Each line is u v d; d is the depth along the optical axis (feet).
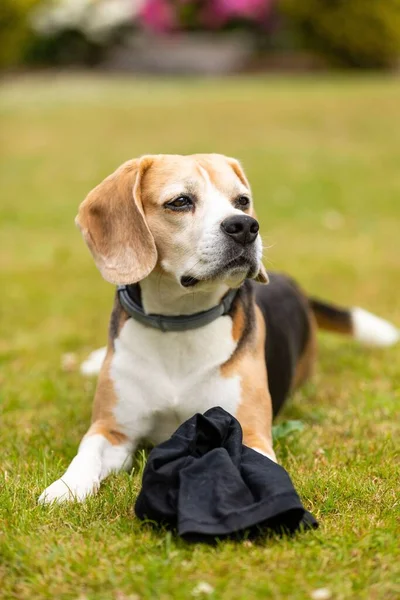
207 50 99.04
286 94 73.56
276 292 17.78
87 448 13.76
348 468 13.89
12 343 23.56
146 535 11.03
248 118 64.34
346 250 34.71
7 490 12.69
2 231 39.81
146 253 13.69
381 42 90.74
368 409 17.29
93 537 11.05
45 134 61.41
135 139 58.95
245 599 9.48
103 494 12.66
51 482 13.32
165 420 14.29
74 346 23.29
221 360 14.03
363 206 42.27
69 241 37.96
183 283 13.53
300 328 18.37
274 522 11.04
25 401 18.58
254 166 50.44
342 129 60.03
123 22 97.40
